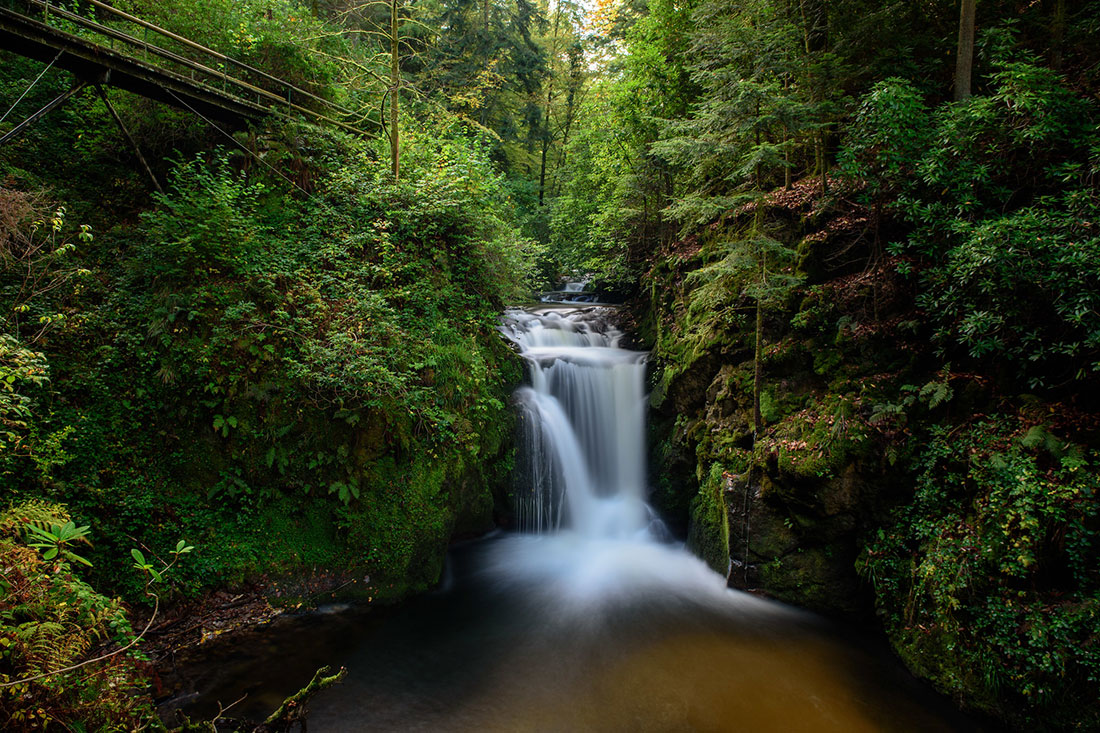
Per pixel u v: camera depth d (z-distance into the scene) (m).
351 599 6.96
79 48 7.42
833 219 8.31
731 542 7.70
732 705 5.49
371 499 7.24
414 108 13.35
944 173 6.52
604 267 15.41
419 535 7.46
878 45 9.04
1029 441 5.41
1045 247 5.38
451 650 6.31
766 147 6.84
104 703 3.34
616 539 10.00
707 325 9.20
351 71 12.29
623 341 12.90
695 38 8.41
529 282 11.66
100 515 5.93
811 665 6.15
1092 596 4.82
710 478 8.50
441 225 9.75
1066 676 4.71
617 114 13.38
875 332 7.25
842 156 7.43
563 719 5.23
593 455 10.59
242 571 6.53
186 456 6.61
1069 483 5.07
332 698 5.37
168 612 6.04
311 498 7.08
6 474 5.40
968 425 6.18
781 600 7.35
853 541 7.04
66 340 6.39
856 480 6.78
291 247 8.41
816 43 10.05
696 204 7.70
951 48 9.35
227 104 9.22
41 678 2.75
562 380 10.60
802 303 7.95
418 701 5.41
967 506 5.90
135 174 9.28
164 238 7.20
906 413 6.72
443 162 11.15
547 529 10.04
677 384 9.72
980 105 6.39
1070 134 6.20
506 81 21.36
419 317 8.72
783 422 7.62
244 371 6.95
